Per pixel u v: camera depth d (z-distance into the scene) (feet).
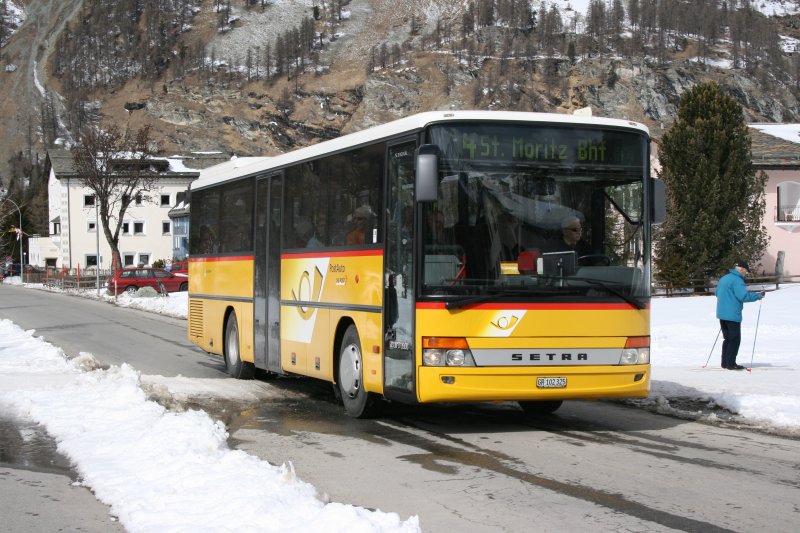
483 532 20.76
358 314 36.81
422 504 23.32
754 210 149.79
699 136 147.13
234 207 52.65
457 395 31.50
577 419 37.63
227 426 35.78
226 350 53.88
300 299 42.91
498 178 32.58
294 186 44.14
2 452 29.96
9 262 343.46
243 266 50.75
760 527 21.13
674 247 148.56
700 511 22.54
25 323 99.81
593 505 23.16
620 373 32.78
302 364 42.68
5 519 22.26
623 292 33.06
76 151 220.23
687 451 30.40
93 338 80.12
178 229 313.73
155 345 73.67
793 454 29.91
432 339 31.76
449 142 32.42
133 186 224.53
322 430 34.86
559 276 32.48
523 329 31.89
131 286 177.37
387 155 34.91
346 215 38.32
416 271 32.09
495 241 32.24
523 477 26.45
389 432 34.35
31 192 602.03
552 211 32.81
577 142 33.32
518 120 32.91
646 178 34.01
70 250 318.86
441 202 32.12
